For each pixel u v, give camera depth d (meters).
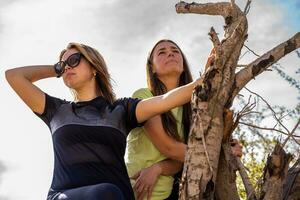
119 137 3.63
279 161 3.44
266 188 3.45
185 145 4.04
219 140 3.49
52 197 3.44
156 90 4.35
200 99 3.50
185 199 3.37
